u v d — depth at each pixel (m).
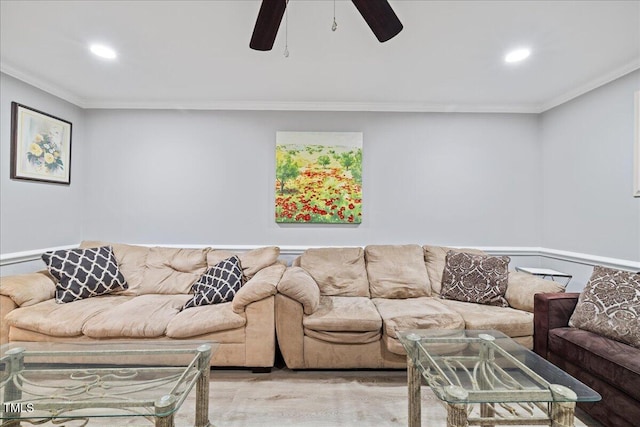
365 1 1.23
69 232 3.05
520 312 2.31
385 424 1.73
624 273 1.93
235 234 3.22
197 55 2.29
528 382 1.42
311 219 3.19
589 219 2.72
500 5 1.74
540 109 3.22
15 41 2.10
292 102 3.16
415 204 3.25
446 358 1.60
